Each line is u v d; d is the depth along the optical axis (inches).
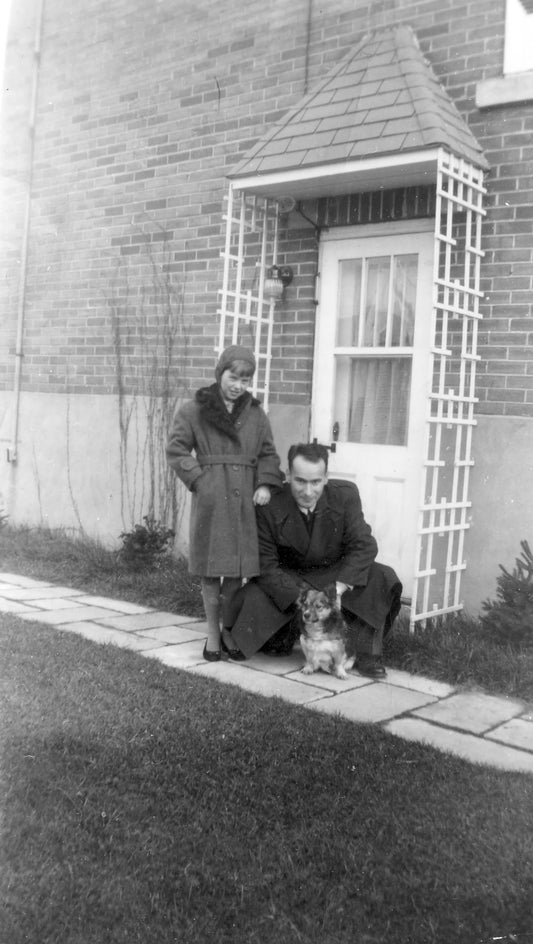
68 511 320.2
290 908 90.4
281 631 188.5
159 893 91.4
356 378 242.8
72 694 151.4
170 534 274.7
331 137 215.2
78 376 317.7
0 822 103.2
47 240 325.4
